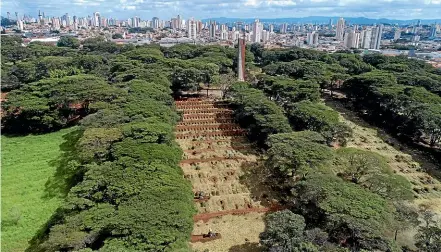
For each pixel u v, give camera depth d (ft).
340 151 168.25
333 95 356.59
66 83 251.80
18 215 144.66
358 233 110.83
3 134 233.76
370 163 155.84
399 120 251.39
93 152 157.58
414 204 163.02
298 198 144.77
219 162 201.16
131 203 118.11
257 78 352.08
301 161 156.87
